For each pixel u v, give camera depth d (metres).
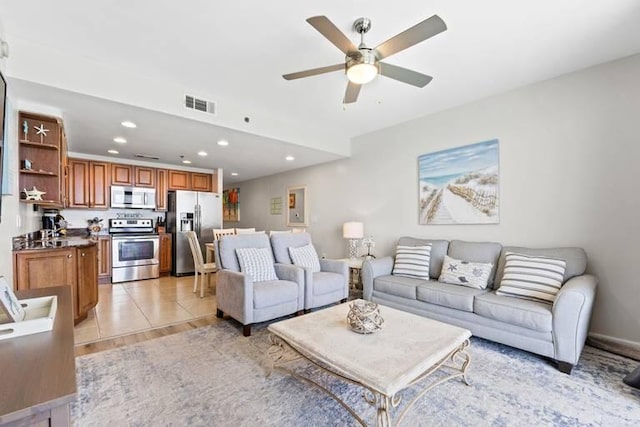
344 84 2.99
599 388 1.91
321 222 5.61
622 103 2.55
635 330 2.48
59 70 2.37
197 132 3.63
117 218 5.62
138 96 2.77
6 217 2.37
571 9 1.95
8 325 0.97
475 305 2.56
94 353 2.38
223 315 3.26
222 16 1.99
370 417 1.64
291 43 2.30
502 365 2.21
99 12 1.94
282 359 2.19
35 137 2.86
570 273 2.54
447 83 3.02
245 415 1.65
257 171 6.59
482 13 1.99
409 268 3.43
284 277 3.32
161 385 1.93
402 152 4.20
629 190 2.52
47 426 0.64
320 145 4.49
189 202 5.79
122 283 5.02
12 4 1.84
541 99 2.98
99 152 4.87
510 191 3.18
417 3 1.89
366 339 1.73
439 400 1.78
